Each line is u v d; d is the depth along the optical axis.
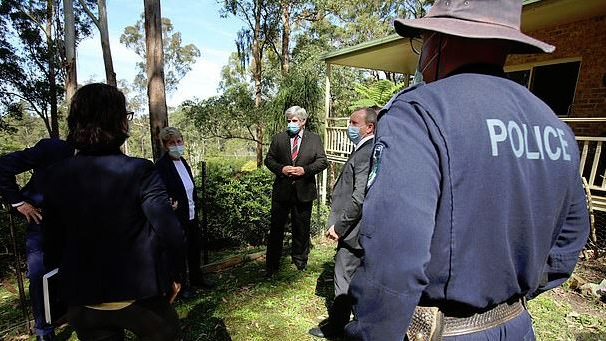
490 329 0.83
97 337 1.49
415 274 0.68
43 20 18.62
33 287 2.31
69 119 1.40
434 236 0.75
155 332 1.52
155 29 4.51
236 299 3.27
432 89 0.80
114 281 1.37
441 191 0.73
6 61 17.27
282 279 3.73
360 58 8.20
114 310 1.42
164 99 4.68
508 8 0.82
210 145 25.16
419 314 0.83
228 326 2.80
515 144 0.76
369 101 10.31
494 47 0.84
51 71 18.33
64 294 1.40
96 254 1.35
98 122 1.36
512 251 0.78
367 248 0.74
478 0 0.82
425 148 0.73
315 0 16.19
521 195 0.76
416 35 1.00
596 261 4.14
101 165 1.35
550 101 6.08
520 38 0.78
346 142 8.22
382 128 0.81
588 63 5.44
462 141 0.72
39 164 2.13
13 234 2.65
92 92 1.35
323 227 5.76
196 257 3.43
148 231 1.44
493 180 0.73
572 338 2.65
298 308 3.10
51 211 1.41
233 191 5.38
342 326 2.55
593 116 5.41
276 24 16.58
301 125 3.55
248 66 18.12
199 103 13.46
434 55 0.91
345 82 14.61
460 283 0.76
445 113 0.74
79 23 19.11
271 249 3.76
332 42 17.95
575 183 0.89
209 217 5.27
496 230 0.75
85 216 1.34
